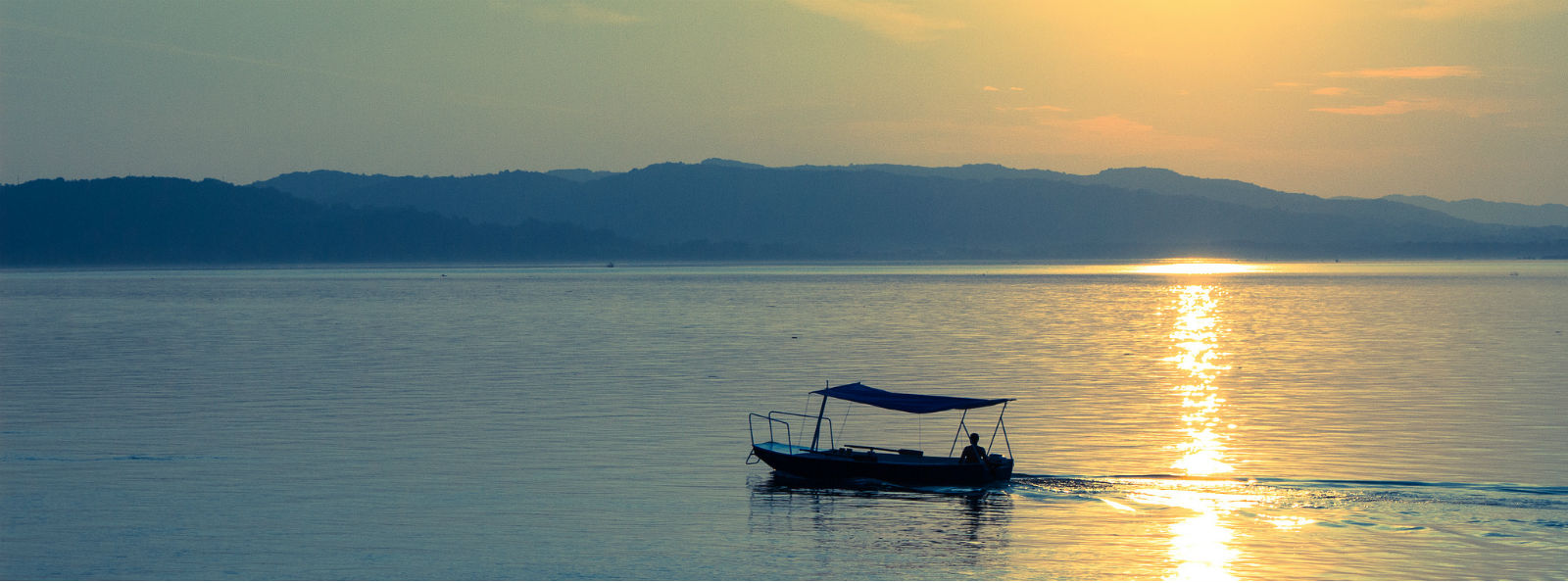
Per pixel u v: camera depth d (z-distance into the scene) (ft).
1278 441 139.95
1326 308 443.73
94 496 113.09
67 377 205.98
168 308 454.81
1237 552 96.94
